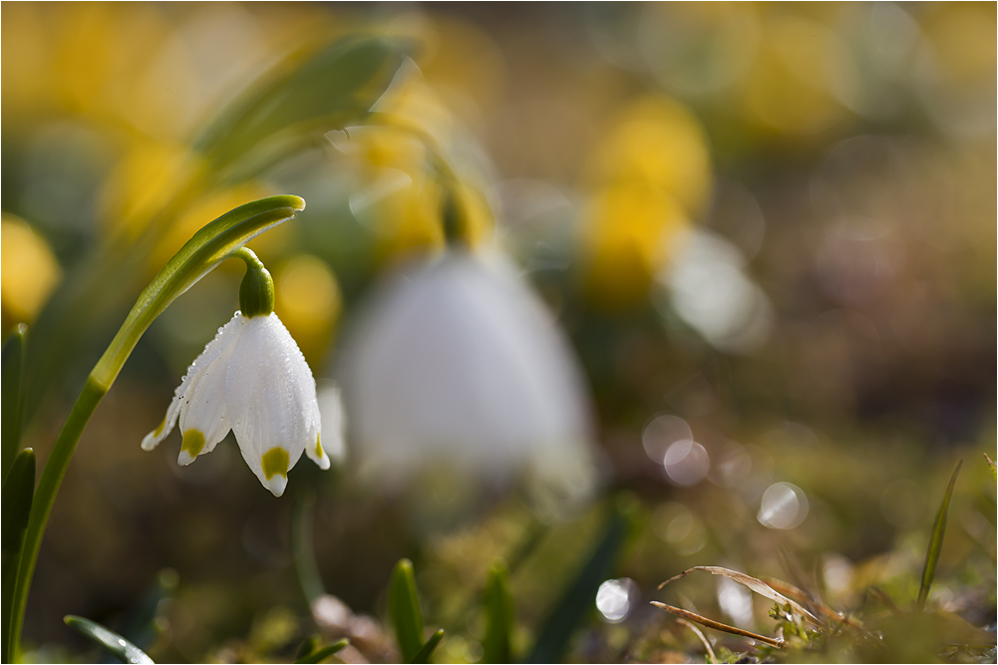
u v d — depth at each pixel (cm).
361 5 158
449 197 55
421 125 52
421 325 56
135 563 67
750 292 91
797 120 153
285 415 42
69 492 73
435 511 58
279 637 51
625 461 73
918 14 182
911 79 167
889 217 129
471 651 51
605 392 80
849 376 95
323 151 52
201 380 42
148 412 79
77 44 115
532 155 175
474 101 166
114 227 68
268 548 68
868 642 44
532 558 63
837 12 173
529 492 59
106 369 43
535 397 58
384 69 50
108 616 64
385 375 56
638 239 79
